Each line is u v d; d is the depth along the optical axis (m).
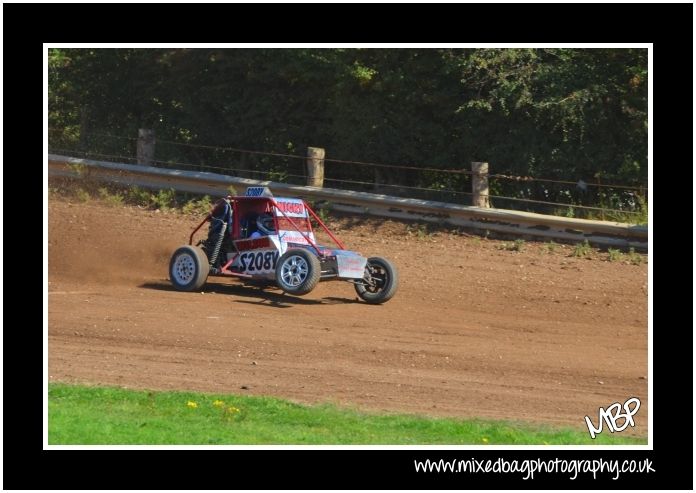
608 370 25.00
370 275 32.94
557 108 45.03
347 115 50.00
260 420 19.25
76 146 58.03
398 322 29.92
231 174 55.22
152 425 18.47
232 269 33.03
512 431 19.22
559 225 42.03
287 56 50.59
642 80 45.81
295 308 31.00
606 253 40.56
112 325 27.08
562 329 30.28
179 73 54.91
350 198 46.03
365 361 24.77
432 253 40.69
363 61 49.53
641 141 46.00
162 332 26.53
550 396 22.42
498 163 47.81
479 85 47.00
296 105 53.12
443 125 49.03
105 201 47.47
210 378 22.56
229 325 27.69
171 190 48.53
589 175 46.66
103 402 19.95
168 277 35.69
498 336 28.77
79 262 36.84
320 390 21.92
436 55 47.97
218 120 55.09
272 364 24.02
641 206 44.22
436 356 25.64
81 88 58.03
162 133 56.62
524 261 39.44
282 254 32.03
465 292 35.03
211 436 17.94
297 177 52.97
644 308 33.16
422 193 49.66
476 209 43.53
